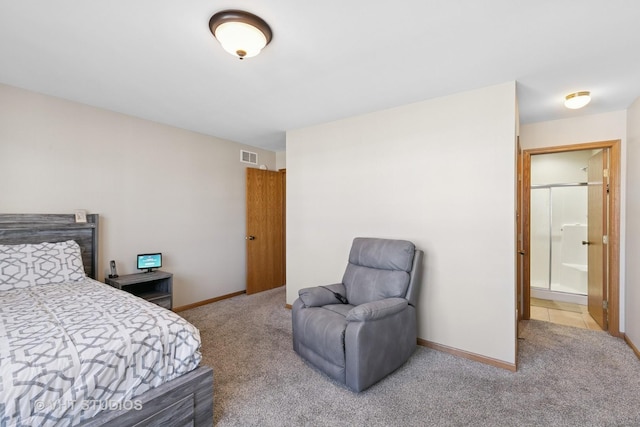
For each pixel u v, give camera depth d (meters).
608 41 1.81
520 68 2.16
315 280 3.60
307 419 1.76
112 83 2.46
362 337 1.99
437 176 2.70
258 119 3.40
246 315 3.59
